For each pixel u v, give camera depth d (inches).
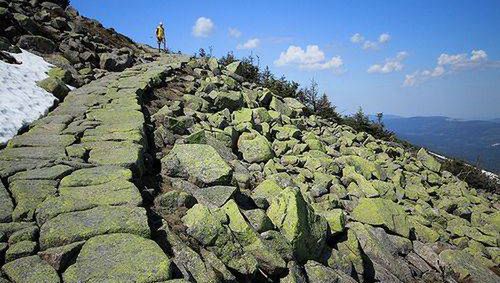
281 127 850.8
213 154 420.2
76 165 343.0
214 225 300.7
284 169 613.0
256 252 318.7
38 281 200.5
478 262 542.9
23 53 737.6
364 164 785.6
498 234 668.7
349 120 1480.1
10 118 468.8
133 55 1117.7
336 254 412.5
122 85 706.8
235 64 1305.4
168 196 339.0
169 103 706.8
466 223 711.7
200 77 1008.9
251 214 361.1
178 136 543.8
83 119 505.4
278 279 323.6
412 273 491.2
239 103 846.5
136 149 394.9
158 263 219.6
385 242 513.3
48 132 442.0
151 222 292.0
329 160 699.4
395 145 1232.8
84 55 889.5
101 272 209.3
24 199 275.4
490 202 1036.5
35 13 964.6
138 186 345.7
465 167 1471.5
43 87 602.5
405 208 679.7
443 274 512.1
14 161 345.4
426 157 1141.7
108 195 295.1
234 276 283.6
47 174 317.1
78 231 239.9
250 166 582.9
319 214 443.2
